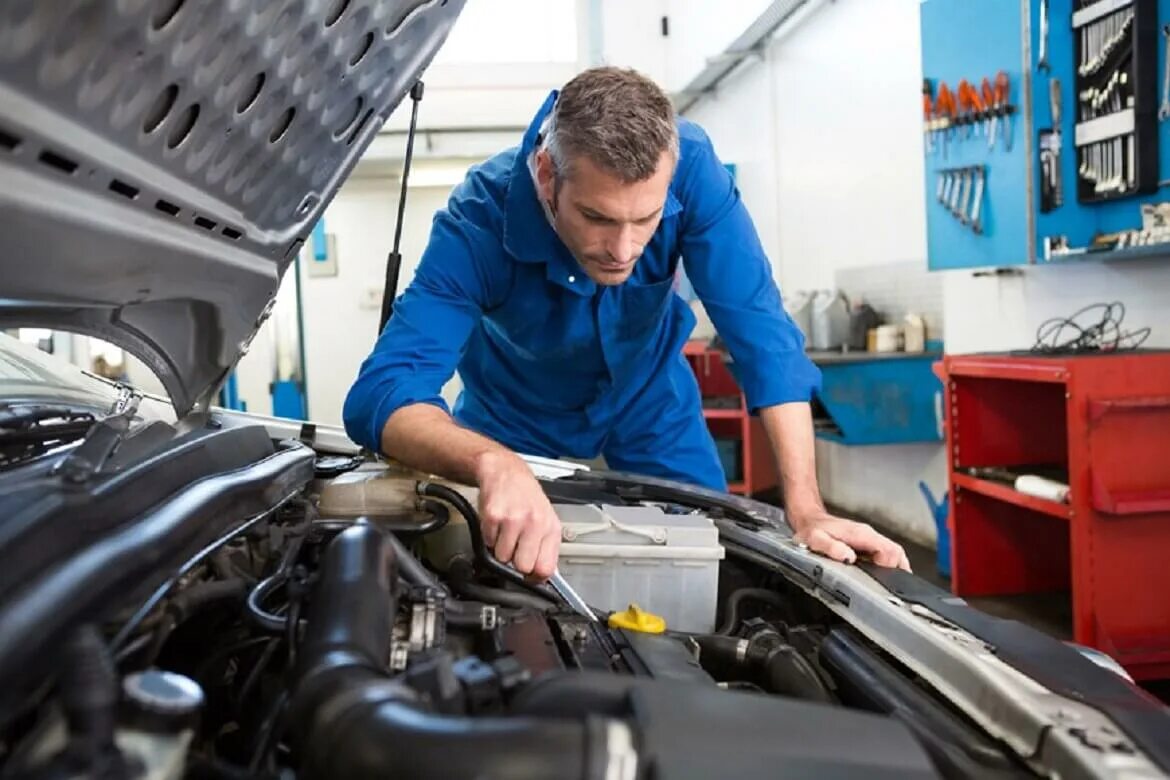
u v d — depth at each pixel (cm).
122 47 55
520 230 139
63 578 58
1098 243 235
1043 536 281
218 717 71
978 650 74
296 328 557
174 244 75
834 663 85
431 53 101
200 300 92
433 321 136
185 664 75
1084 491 217
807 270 453
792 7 400
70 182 59
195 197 76
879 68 371
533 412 185
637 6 579
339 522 100
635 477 138
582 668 81
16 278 61
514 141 536
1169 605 222
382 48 88
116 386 130
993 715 67
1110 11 227
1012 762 63
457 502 109
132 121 62
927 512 364
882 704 75
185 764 51
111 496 71
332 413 568
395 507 113
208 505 77
